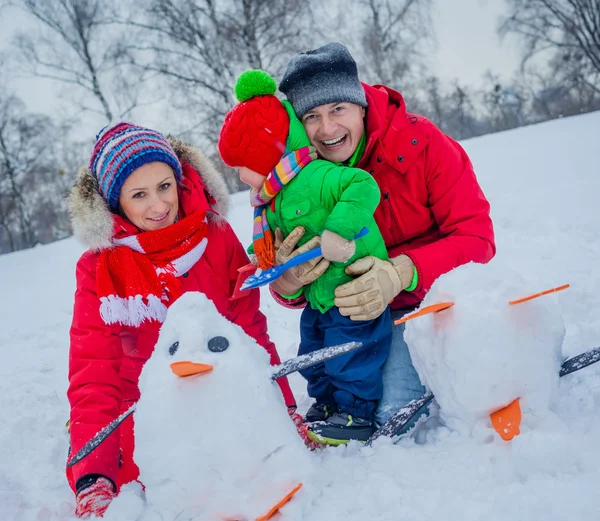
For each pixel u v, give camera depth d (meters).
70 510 1.92
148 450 1.51
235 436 1.47
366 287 1.95
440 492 1.53
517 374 1.62
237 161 2.15
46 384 3.41
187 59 20.75
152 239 2.12
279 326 3.66
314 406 2.24
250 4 19.92
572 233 4.19
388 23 23.42
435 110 32.66
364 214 1.93
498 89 37.88
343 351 1.58
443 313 1.70
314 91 2.17
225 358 1.52
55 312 5.55
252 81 2.18
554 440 1.56
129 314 2.06
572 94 33.88
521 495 1.43
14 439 2.56
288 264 2.02
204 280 2.27
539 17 27.52
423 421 1.93
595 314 2.68
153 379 1.54
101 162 2.15
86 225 2.08
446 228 2.28
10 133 25.77
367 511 1.50
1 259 12.08
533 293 1.65
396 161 2.25
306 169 2.08
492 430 1.70
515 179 7.23
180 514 1.52
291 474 1.51
